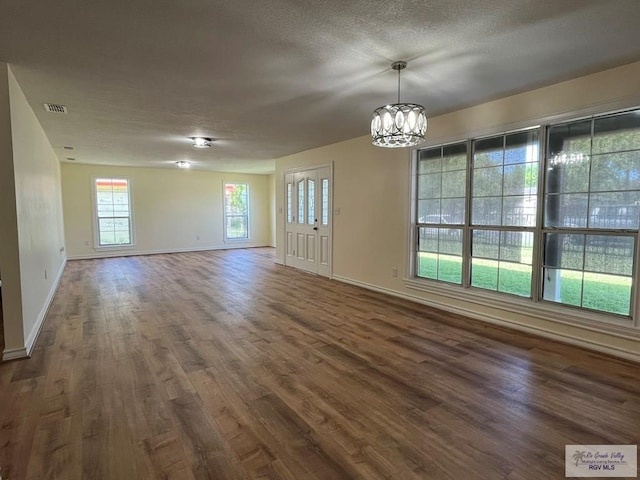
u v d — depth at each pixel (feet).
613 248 9.90
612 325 9.69
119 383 8.22
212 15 6.69
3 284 9.36
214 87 10.46
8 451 5.91
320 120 14.29
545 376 8.60
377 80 10.00
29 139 11.80
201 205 32.19
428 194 14.82
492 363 9.32
